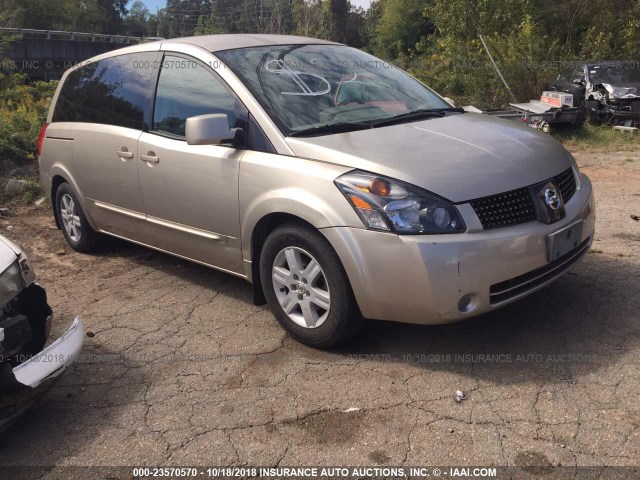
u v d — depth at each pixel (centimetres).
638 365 344
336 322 364
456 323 404
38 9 4947
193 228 446
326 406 328
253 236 402
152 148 461
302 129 394
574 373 340
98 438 318
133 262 571
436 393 332
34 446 316
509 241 333
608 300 421
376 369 359
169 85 466
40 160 608
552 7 1823
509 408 315
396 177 339
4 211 753
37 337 342
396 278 333
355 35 3934
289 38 493
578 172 415
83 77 567
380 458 287
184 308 462
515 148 379
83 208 560
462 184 338
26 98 1522
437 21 1830
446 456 285
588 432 293
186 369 377
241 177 397
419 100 466
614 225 598
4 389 296
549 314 407
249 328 423
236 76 418
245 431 313
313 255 366
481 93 1488
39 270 565
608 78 1262
